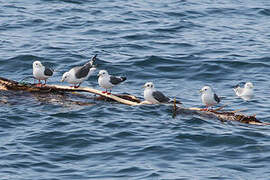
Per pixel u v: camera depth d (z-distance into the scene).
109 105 21.55
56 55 29.55
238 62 29.12
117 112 20.52
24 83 23.58
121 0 45.06
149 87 21.59
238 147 17.25
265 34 36.03
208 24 38.38
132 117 19.94
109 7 42.12
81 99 22.38
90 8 41.44
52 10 40.09
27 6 41.06
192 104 22.84
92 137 17.67
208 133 18.34
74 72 22.48
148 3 44.41
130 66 28.19
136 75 27.05
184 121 19.66
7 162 15.52
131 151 16.59
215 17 40.59
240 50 31.69
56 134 17.83
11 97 21.97
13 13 38.66
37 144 16.97
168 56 29.92
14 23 35.94
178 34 35.16
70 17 38.41
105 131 18.30
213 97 21.22
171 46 32.19
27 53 29.41
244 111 22.00
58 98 22.27
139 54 30.31
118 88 24.98
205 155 16.50
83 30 35.28
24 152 16.27
